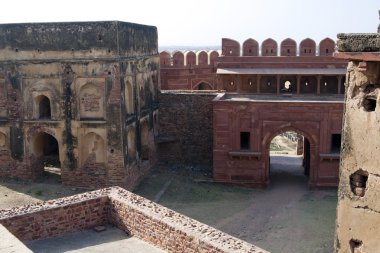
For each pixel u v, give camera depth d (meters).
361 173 5.86
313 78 23.97
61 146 18.41
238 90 24.08
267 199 18.52
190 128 22.89
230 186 19.95
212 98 22.38
